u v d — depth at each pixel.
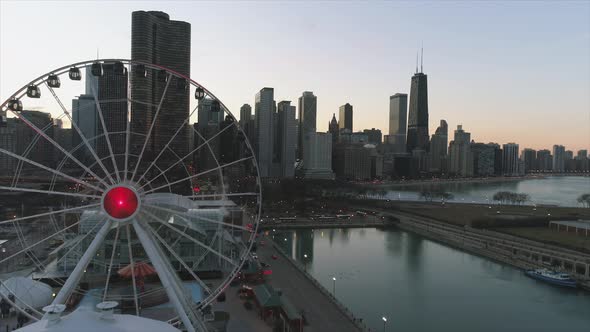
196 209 122.06
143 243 53.12
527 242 183.12
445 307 121.50
